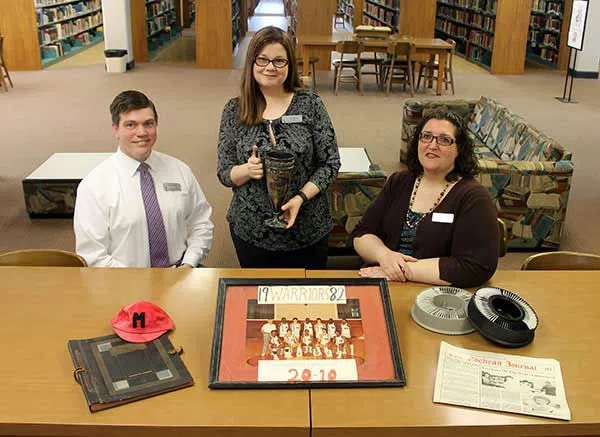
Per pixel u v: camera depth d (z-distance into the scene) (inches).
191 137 273.4
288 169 81.2
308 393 60.6
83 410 57.7
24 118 300.7
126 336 68.2
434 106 239.6
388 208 92.0
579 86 409.1
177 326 71.1
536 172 163.2
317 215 101.8
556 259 96.1
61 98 343.6
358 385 61.3
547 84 413.1
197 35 442.0
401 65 383.9
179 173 102.4
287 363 63.4
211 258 163.8
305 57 373.1
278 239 100.8
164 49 532.7
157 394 59.9
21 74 407.8
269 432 56.2
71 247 170.1
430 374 63.6
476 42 489.7
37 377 62.2
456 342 69.1
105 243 98.0
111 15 417.4
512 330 67.4
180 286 80.6
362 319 69.5
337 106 342.3
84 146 257.3
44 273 83.8
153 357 64.9
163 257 100.7
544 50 495.8
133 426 56.2
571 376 63.7
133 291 79.2
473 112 249.8
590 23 426.6
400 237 89.8
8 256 91.8
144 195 97.9
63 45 480.4
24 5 408.8
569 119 319.9
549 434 57.7
